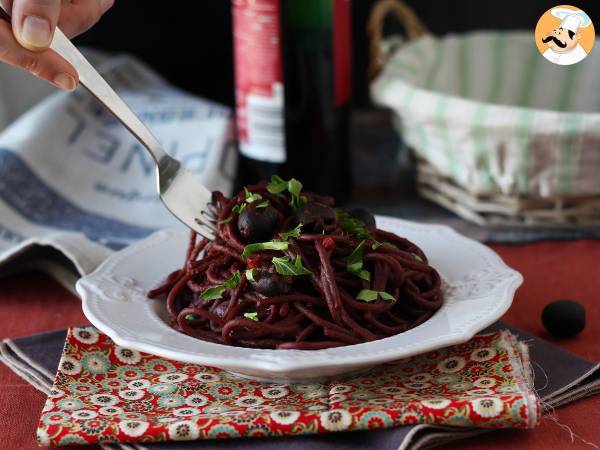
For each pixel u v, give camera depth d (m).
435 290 0.55
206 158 0.82
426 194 0.83
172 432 0.46
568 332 0.57
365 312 0.52
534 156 0.71
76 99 0.88
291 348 0.50
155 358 0.55
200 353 0.48
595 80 0.88
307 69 0.78
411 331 0.50
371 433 0.46
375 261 0.54
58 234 0.68
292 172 0.80
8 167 0.79
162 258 0.61
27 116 0.86
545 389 0.50
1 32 0.50
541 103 0.90
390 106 0.79
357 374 0.52
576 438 0.47
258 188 0.56
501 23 1.10
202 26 1.08
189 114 0.88
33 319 0.63
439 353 0.53
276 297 0.52
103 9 0.60
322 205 0.54
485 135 0.72
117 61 0.99
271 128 0.79
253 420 0.47
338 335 0.50
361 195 0.85
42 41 0.48
